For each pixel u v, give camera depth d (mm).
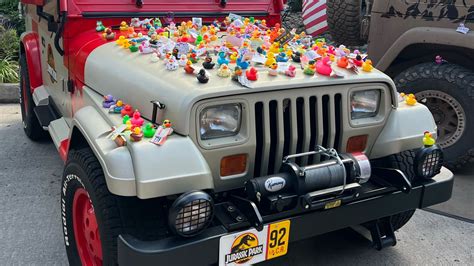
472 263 3137
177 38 3035
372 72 2662
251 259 2186
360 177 2410
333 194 2334
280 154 2393
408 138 2711
